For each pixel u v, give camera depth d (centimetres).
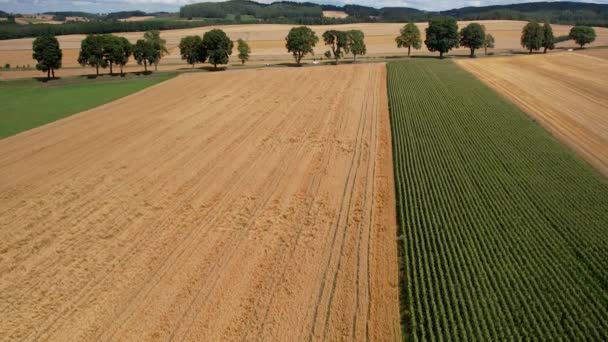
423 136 4094
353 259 2380
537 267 2189
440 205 2844
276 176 3500
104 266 2417
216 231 2725
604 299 1972
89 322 2006
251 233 2683
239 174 3569
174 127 4903
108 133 4759
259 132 4600
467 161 3481
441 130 4222
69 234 2764
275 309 2028
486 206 2797
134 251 2545
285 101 5825
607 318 1864
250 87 6819
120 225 2847
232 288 2186
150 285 2238
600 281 2086
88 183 3500
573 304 1950
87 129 4925
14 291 2247
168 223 2847
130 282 2270
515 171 3262
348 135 4350
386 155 3797
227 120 5084
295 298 2097
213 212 2969
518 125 4278
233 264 2378
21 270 2419
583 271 2141
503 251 2328
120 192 3325
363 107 5312
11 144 4481
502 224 2584
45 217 2991
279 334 1881
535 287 2056
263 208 2991
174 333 1914
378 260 2366
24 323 2020
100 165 3866
